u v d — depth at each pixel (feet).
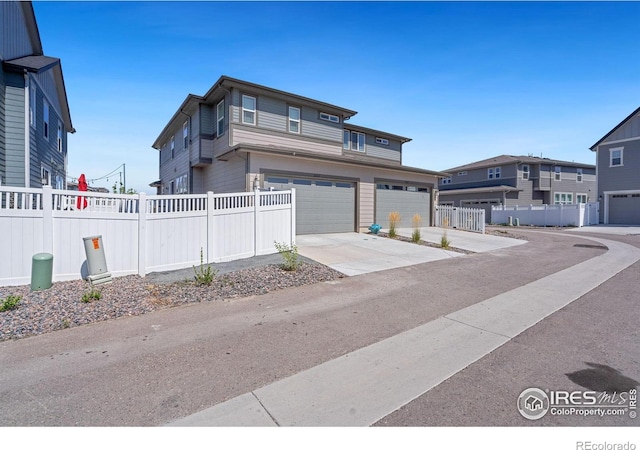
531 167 108.17
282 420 8.09
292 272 23.90
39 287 19.08
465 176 122.21
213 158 51.08
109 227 22.47
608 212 85.30
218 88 45.44
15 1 36.22
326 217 47.14
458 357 11.41
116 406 8.61
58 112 52.06
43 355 11.46
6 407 8.55
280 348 12.09
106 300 17.44
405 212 58.65
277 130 48.73
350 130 65.67
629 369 10.58
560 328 14.05
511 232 63.82
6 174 32.78
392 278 23.24
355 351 11.87
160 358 11.27
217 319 15.06
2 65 32.19
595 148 87.51
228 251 27.71
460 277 23.71
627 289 20.51
